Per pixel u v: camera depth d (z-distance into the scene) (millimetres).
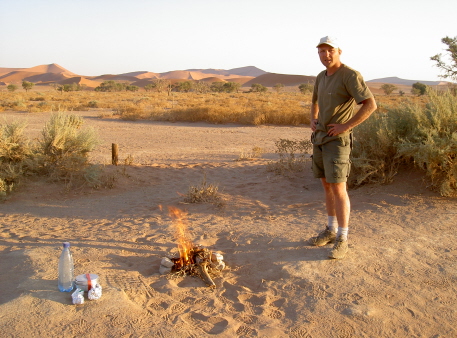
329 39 4195
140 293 3729
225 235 5531
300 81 178750
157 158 12625
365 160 7434
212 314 3430
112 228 5980
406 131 7562
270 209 6801
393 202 6520
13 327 3078
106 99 49406
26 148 8570
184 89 93688
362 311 3416
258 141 16812
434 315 3395
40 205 7348
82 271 4086
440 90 8062
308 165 9742
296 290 3826
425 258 4430
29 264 4270
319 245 4840
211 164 10812
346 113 4379
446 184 6492
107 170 9406
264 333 3141
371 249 4660
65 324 3133
